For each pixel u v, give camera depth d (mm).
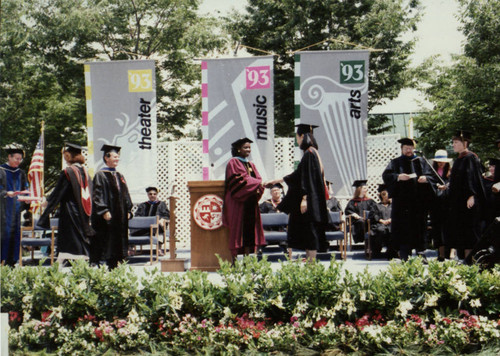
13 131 18906
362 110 10758
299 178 7430
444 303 4816
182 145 13102
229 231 7465
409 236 8578
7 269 5207
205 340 4570
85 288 4926
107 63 11102
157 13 21719
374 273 7188
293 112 21250
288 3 20484
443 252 9266
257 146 10914
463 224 8312
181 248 12695
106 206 7457
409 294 4742
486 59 13773
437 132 17906
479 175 8281
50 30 19312
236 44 22156
